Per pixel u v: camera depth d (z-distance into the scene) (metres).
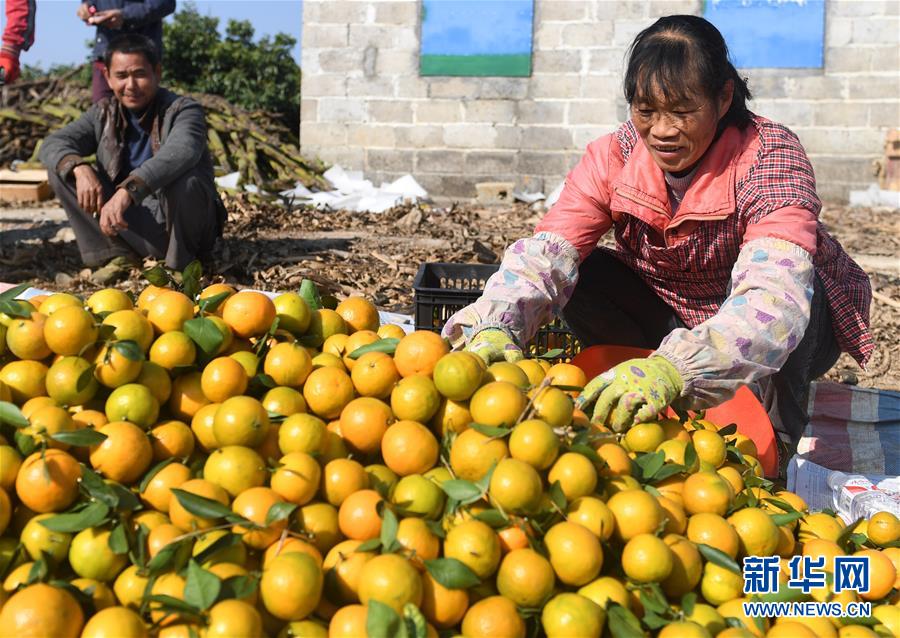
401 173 13.52
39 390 2.04
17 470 1.83
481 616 1.68
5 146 13.34
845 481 3.35
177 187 6.22
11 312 2.07
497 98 13.08
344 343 2.33
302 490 1.83
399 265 7.34
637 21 12.48
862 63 12.16
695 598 1.84
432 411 2.02
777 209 2.64
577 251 3.02
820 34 12.20
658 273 3.30
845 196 12.48
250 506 1.76
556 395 2.00
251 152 12.71
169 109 6.34
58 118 13.84
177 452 1.95
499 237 9.06
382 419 2.02
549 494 1.86
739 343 2.40
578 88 12.81
